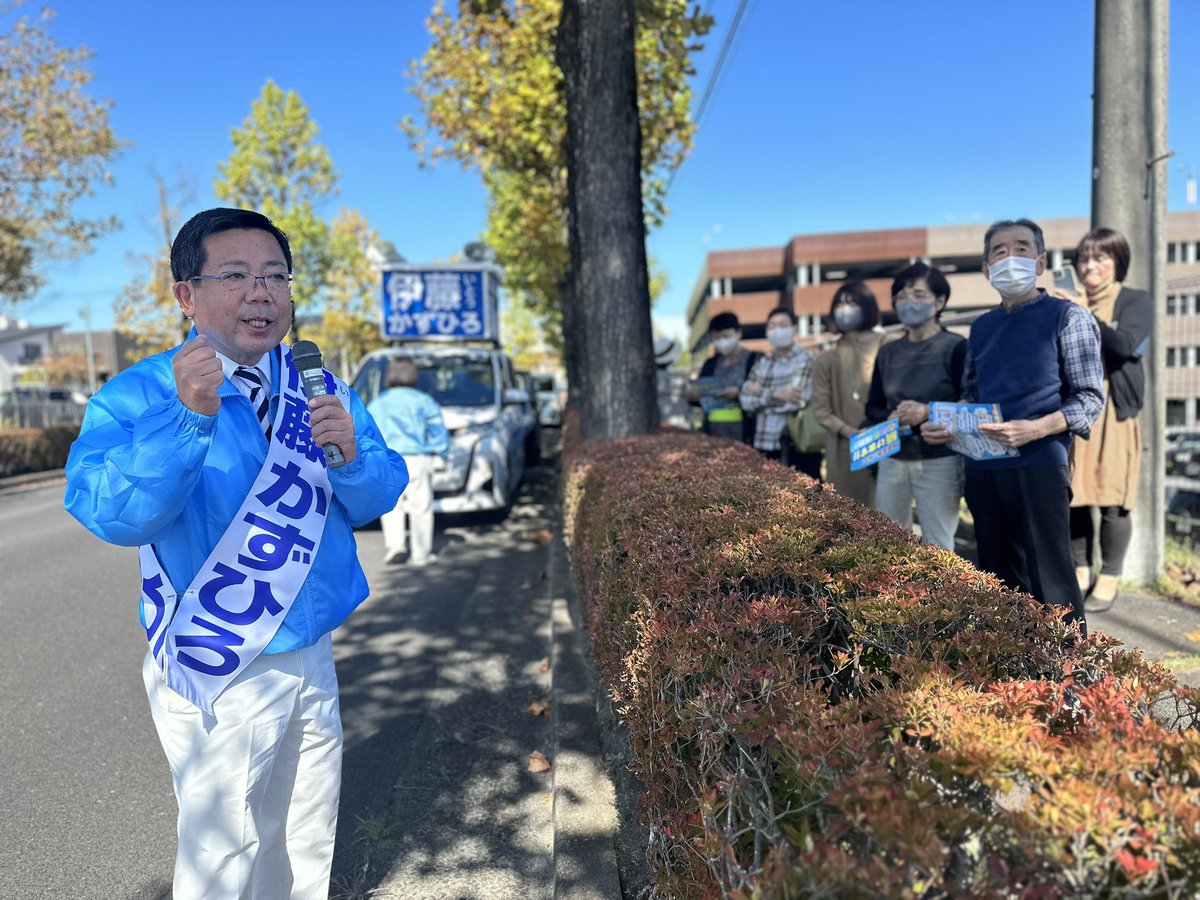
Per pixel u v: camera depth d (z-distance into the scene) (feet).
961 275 164.45
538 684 13.98
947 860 3.23
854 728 3.99
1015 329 10.28
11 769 11.02
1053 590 9.95
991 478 10.40
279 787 6.41
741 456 12.98
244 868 5.85
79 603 19.53
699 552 7.15
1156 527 15.34
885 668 5.48
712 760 4.90
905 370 12.54
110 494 5.05
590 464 13.93
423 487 22.31
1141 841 3.11
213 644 5.53
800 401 18.28
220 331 5.83
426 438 22.38
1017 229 10.14
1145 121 15.06
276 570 5.74
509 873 8.69
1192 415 135.74
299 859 6.57
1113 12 15.06
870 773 3.59
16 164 50.70
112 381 5.74
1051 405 9.89
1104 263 12.98
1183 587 15.21
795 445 18.72
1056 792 3.29
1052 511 9.88
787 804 4.35
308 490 6.01
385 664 15.07
